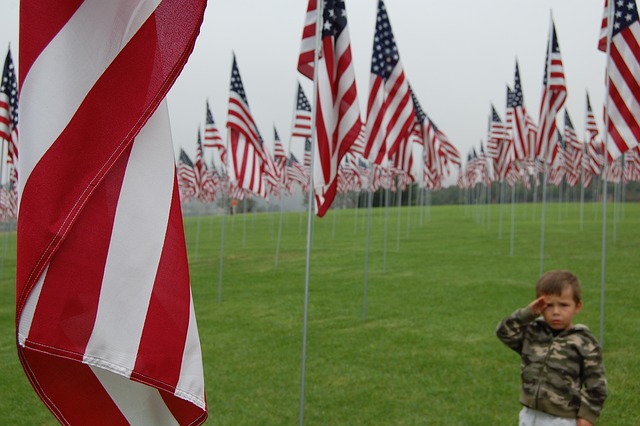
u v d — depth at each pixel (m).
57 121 2.59
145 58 2.66
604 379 4.29
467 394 7.77
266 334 11.37
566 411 4.32
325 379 8.51
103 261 2.64
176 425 2.92
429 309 13.20
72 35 2.63
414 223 42.22
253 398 7.77
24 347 2.55
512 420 6.88
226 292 16.56
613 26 9.00
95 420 2.83
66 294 2.59
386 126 11.54
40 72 2.60
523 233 31.23
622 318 11.63
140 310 2.66
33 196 2.55
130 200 2.70
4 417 7.34
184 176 32.31
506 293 14.73
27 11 2.63
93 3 2.64
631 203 62.81
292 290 16.48
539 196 88.88
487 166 42.97
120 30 2.66
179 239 2.77
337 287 16.66
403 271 19.14
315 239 33.34
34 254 2.53
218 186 44.78
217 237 37.84
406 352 9.81
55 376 2.78
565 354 4.36
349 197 77.31
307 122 18.75
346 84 7.60
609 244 24.73
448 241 28.52
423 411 7.21
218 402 7.65
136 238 2.69
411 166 14.15
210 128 19.14
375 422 6.90
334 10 7.58
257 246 30.55
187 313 2.74
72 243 2.61
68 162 2.59
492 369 8.80
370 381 8.37
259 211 78.44
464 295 14.66
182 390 2.69
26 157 2.59
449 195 94.94
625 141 8.95
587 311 12.27
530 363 4.48
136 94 2.65
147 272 2.69
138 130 2.63
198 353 2.76
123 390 2.87
